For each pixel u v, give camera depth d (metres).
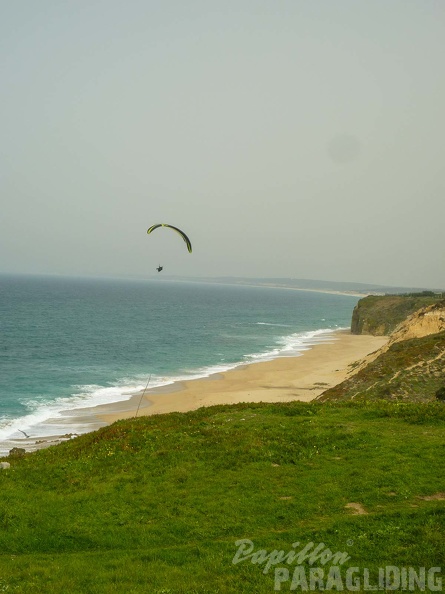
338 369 77.25
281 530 15.94
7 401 55.03
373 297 152.25
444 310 72.81
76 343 101.38
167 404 55.03
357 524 15.45
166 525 16.48
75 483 20.17
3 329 116.06
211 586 13.01
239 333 135.50
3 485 20.06
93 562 14.41
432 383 42.69
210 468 20.67
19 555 15.30
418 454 20.62
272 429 24.84
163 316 176.75
